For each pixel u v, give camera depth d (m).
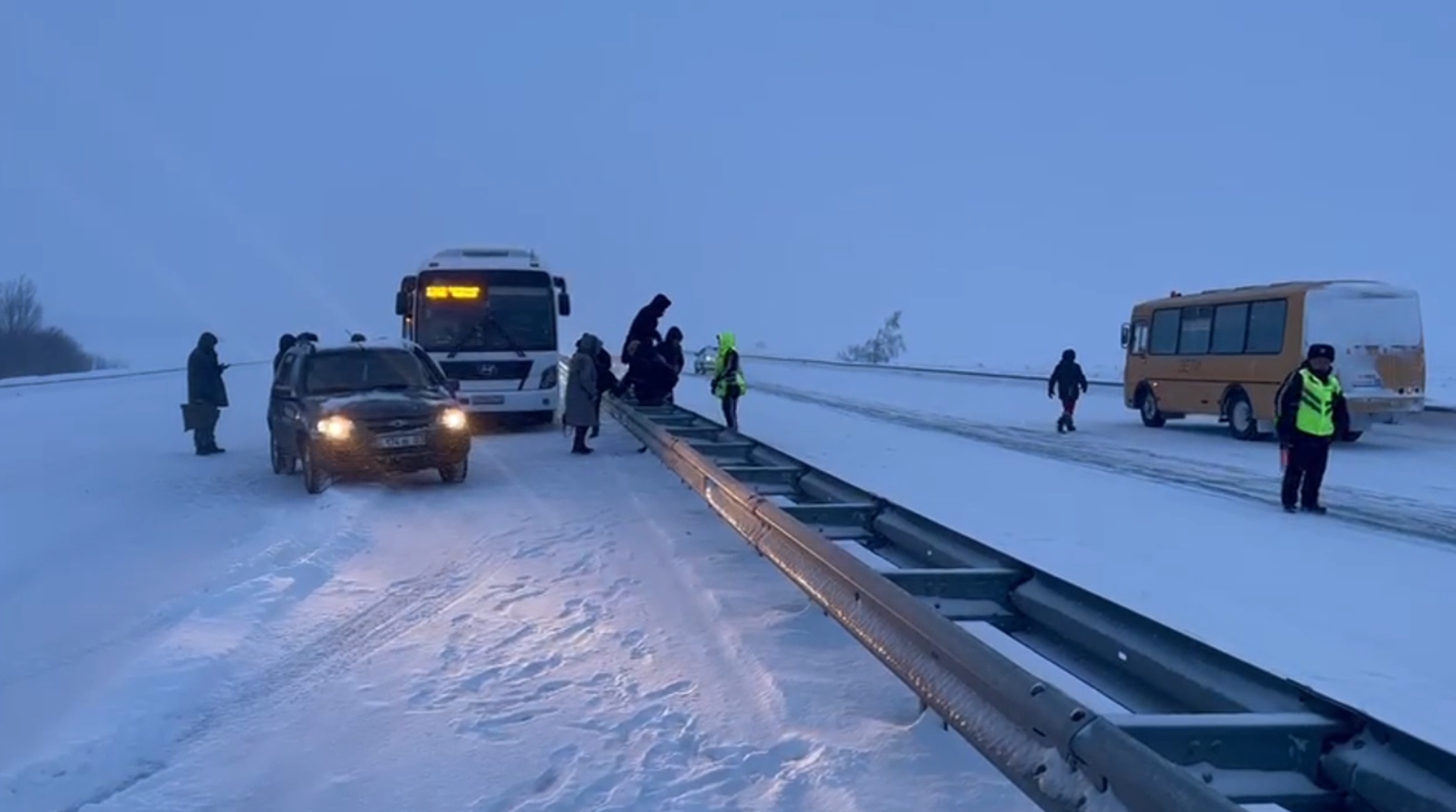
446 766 5.02
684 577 8.50
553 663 6.46
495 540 10.34
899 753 4.95
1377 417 20.00
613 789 4.67
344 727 5.57
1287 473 12.70
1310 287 19.91
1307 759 3.67
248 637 7.04
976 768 4.79
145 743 5.40
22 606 8.34
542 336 20.84
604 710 5.66
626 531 10.46
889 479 15.12
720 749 5.06
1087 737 3.42
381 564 9.41
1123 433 22.58
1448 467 17.06
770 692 5.79
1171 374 23.23
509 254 21.59
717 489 9.51
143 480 15.38
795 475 10.35
